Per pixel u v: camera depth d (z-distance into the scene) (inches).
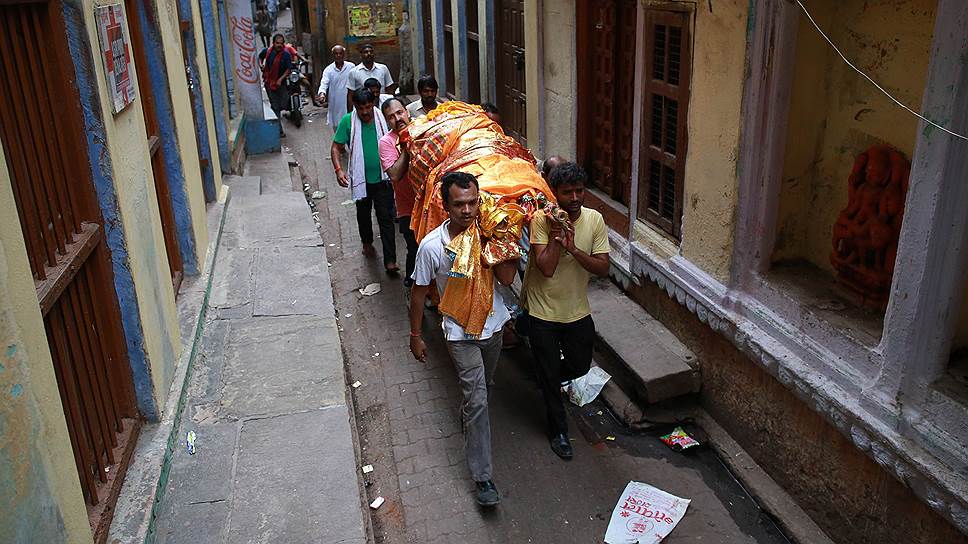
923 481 115.6
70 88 124.1
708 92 165.2
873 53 136.8
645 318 207.8
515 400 201.3
